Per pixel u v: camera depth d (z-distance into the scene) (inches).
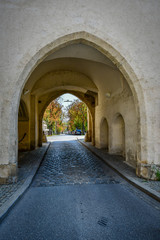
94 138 573.9
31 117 480.1
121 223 108.7
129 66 203.9
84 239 93.3
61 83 445.1
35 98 486.9
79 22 199.8
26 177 201.5
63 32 195.8
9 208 124.0
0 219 109.7
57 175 225.1
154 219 113.3
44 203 138.6
